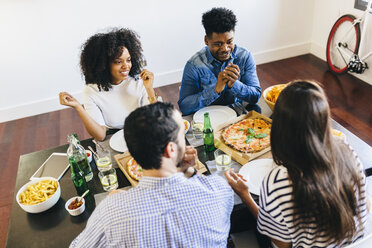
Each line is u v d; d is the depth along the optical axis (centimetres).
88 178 156
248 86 204
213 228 101
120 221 96
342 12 373
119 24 363
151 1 360
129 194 98
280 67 424
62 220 137
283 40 433
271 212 104
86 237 102
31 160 175
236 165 154
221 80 194
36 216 140
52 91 380
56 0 333
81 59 197
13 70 357
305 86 90
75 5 341
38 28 342
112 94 207
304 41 441
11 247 128
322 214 95
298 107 88
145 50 386
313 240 104
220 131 175
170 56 399
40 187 147
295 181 95
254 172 147
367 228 130
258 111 196
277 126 94
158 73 406
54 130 356
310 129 88
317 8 415
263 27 416
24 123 374
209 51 214
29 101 379
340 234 99
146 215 95
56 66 367
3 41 339
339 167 96
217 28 191
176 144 97
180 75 414
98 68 190
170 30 382
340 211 95
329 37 383
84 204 139
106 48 186
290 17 418
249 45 424
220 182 106
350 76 380
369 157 149
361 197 104
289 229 104
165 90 403
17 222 138
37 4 330
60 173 162
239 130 171
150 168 97
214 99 202
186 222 97
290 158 94
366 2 339
